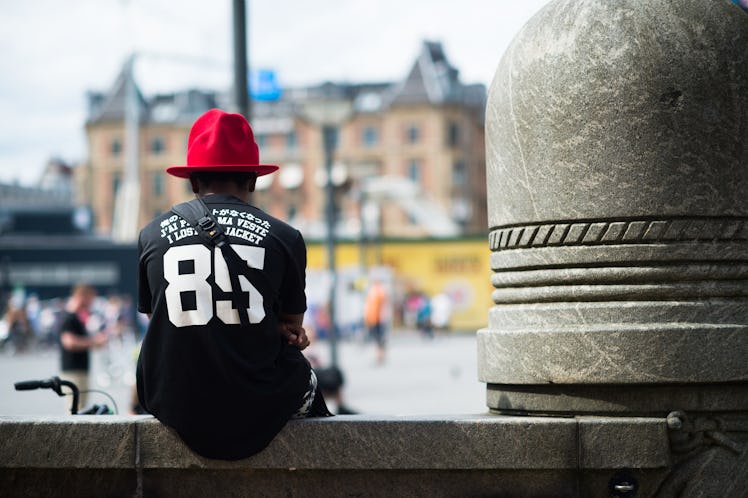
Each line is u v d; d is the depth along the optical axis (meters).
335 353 19.97
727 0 4.46
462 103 109.62
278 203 110.12
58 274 63.59
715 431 4.21
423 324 44.22
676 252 4.23
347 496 4.15
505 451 4.08
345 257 44.19
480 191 115.88
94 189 116.12
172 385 4.04
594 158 4.28
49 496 4.21
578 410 4.27
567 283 4.34
